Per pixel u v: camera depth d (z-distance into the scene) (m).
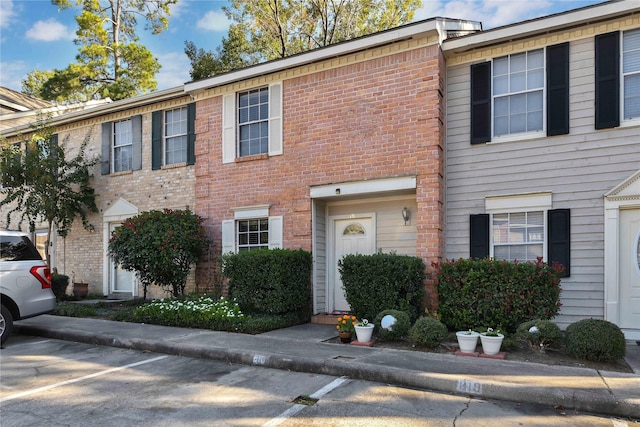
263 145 10.64
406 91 8.77
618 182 7.51
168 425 4.05
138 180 12.80
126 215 12.91
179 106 12.29
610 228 7.48
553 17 7.82
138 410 4.43
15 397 4.83
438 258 8.29
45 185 12.49
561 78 7.96
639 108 7.48
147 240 9.85
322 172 9.62
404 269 7.75
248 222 10.74
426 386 5.06
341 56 9.42
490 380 4.89
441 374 5.13
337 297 9.96
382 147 8.95
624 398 4.35
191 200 11.78
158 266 9.96
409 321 7.25
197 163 11.42
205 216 11.19
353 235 9.95
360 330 7.02
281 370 5.89
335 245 10.12
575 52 7.93
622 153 7.51
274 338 7.43
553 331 6.23
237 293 9.06
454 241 8.77
